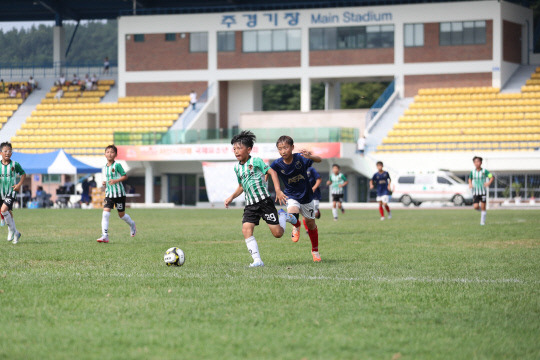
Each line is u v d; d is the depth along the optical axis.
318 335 7.89
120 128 69.50
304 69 70.38
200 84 72.19
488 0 67.00
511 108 64.19
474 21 67.56
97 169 52.56
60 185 63.53
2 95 75.31
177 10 79.75
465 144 62.03
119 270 13.33
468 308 9.51
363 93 100.88
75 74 77.31
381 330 8.16
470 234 23.66
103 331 8.05
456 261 15.26
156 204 63.06
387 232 24.97
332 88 75.00
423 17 68.25
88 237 22.47
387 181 35.34
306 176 14.84
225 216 39.28
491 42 67.19
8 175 19.53
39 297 10.10
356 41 69.50
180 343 7.51
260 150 61.19
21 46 93.69
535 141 61.38
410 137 63.59
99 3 80.94
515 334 8.02
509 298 10.26
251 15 71.00
